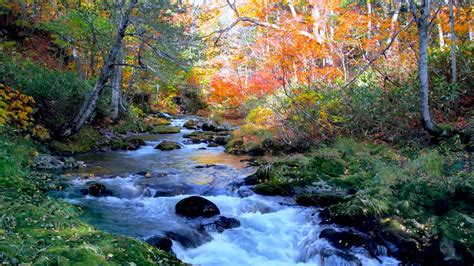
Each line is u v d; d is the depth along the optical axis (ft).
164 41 38.55
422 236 19.33
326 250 18.45
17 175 23.75
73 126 39.14
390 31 47.19
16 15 59.77
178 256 17.34
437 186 22.63
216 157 41.81
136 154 42.47
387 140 34.37
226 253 18.60
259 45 55.36
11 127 31.91
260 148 43.55
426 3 29.32
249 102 60.39
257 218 22.41
